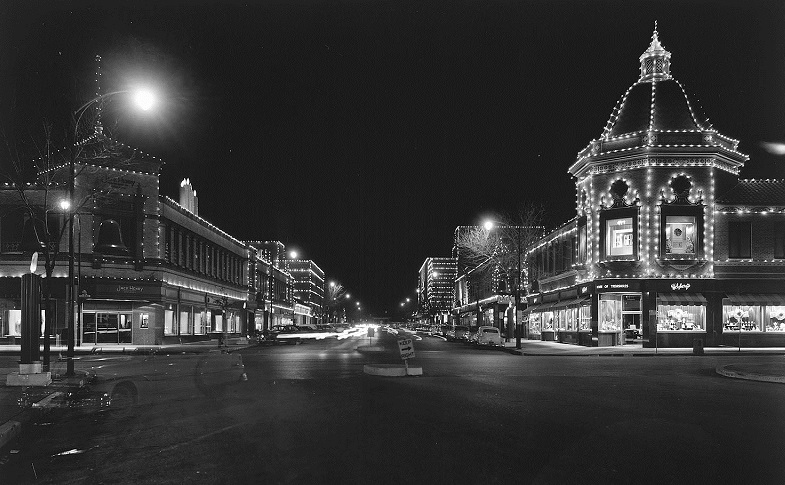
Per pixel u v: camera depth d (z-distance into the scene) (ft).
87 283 154.40
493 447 34.99
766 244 146.41
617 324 155.53
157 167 168.66
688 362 105.19
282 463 31.48
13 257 152.66
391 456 32.81
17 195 150.30
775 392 61.26
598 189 154.71
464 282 369.30
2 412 48.47
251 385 67.62
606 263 149.69
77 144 98.73
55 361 104.12
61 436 39.91
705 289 145.28
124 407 52.03
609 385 67.46
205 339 208.03
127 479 29.14
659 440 37.01
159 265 167.02
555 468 30.40
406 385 67.26
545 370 87.76
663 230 146.51
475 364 99.86
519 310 146.00
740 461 32.12
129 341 161.27
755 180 155.33
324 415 46.26
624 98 159.63
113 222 160.15
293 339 194.59
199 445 36.19
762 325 145.28
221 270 238.07
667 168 147.74
